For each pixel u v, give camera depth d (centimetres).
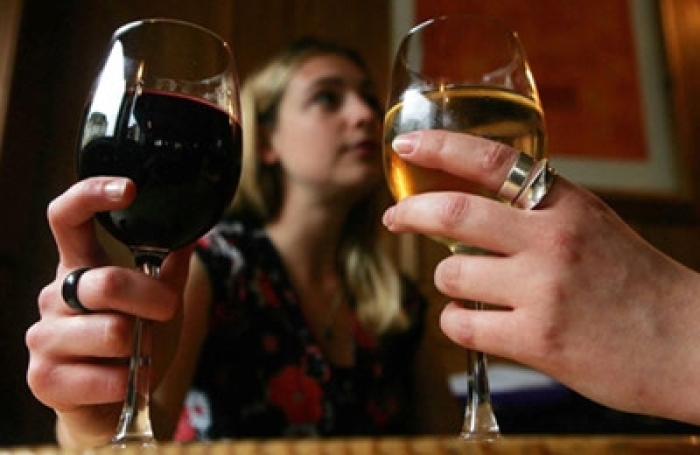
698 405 38
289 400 97
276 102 112
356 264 118
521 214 41
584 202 42
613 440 29
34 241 152
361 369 107
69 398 48
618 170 193
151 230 45
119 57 46
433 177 45
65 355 48
